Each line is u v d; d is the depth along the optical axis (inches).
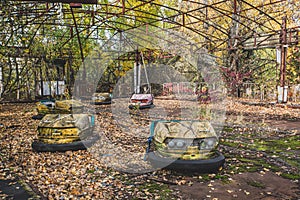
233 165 108.4
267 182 90.6
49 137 127.8
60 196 80.2
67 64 447.5
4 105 327.3
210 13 443.2
